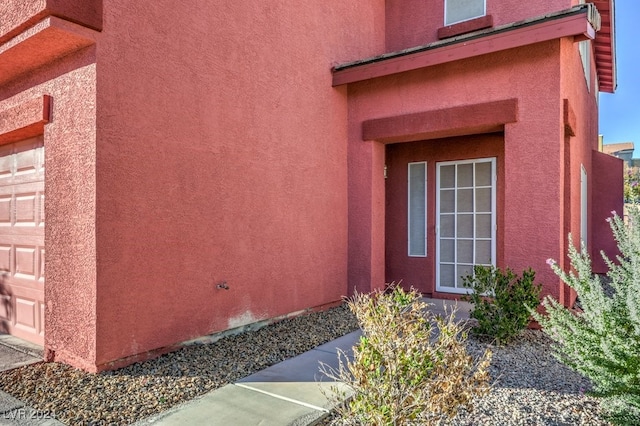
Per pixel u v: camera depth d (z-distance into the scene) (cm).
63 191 421
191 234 480
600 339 311
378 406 255
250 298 557
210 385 386
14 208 521
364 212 732
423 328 294
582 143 868
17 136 495
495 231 736
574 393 370
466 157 766
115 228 407
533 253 576
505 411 335
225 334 523
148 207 436
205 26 498
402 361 258
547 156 569
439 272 798
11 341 495
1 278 543
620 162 1105
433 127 657
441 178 798
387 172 853
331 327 585
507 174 598
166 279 453
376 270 735
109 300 401
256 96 568
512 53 597
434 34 834
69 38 384
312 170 669
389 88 708
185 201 474
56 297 427
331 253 708
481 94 622
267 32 586
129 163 419
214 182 508
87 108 399
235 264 536
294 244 630
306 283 653
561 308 366
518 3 743
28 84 466
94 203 392
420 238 819
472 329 544
